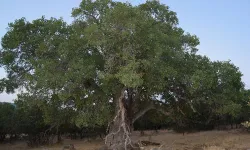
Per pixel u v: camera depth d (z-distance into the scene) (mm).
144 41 18781
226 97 24688
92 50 21297
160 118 31078
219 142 30250
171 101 25875
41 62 20203
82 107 22141
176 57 21000
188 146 28031
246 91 34062
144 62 18344
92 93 21469
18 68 23844
